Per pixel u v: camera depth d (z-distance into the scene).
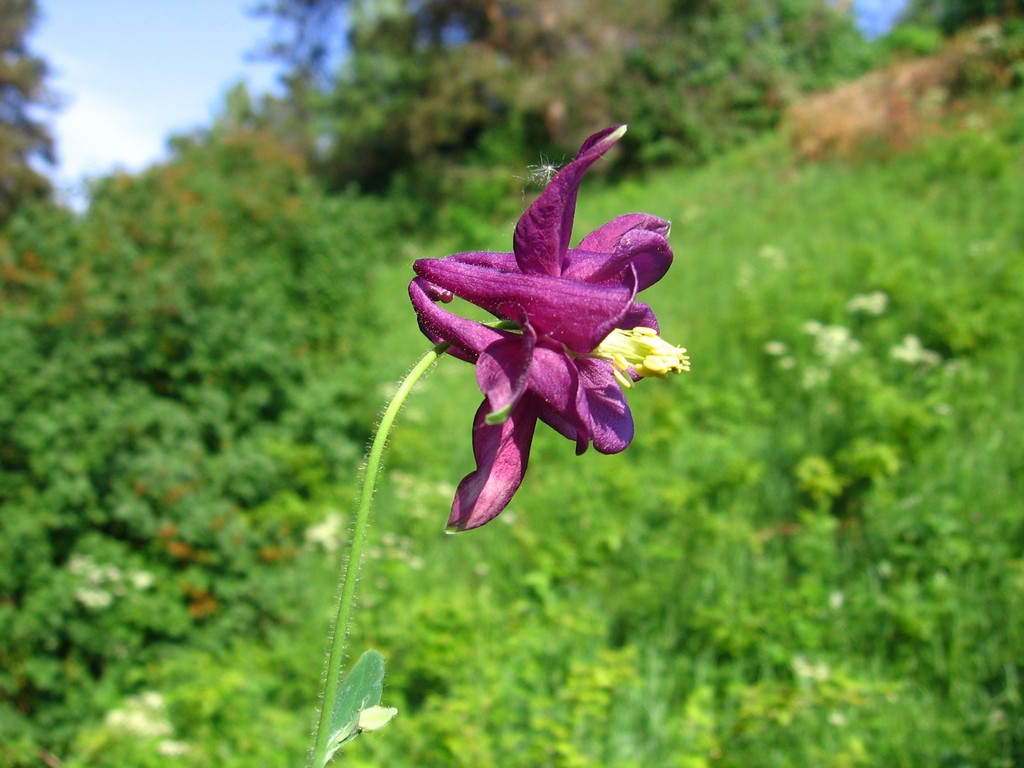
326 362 9.20
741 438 7.22
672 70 22.88
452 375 10.20
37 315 7.30
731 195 15.96
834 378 7.53
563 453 7.67
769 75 22.77
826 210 13.09
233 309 8.09
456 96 26.88
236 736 4.62
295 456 7.29
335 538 6.61
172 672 5.49
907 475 6.04
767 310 9.34
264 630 6.06
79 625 5.68
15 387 6.70
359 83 29.61
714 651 4.98
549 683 4.84
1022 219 10.19
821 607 5.02
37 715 5.62
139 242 9.02
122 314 7.45
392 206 24.03
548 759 4.15
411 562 6.05
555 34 26.14
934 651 4.68
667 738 4.33
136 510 6.14
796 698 4.23
